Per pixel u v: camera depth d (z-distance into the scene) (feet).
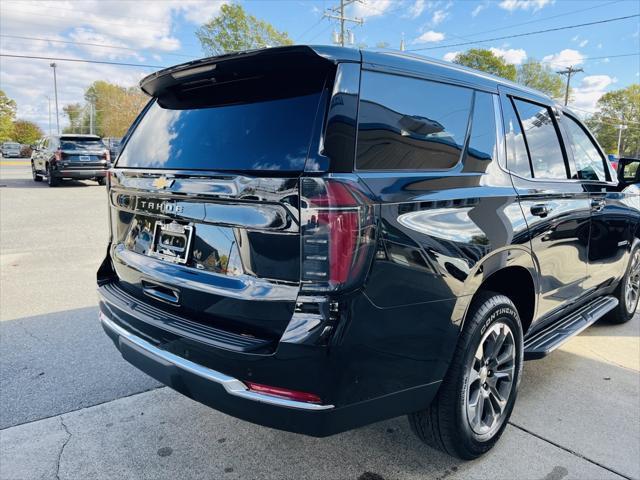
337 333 5.71
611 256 12.96
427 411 7.63
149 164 8.27
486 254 7.65
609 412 10.04
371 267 5.94
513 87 9.61
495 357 8.38
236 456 8.36
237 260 6.41
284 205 5.81
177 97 8.49
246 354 6.01
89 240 26.50
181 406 9.95
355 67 6.43
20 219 33.04
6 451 8.35
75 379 10.94
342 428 6.15
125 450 8.46
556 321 11.59
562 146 11.03
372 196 6.01
